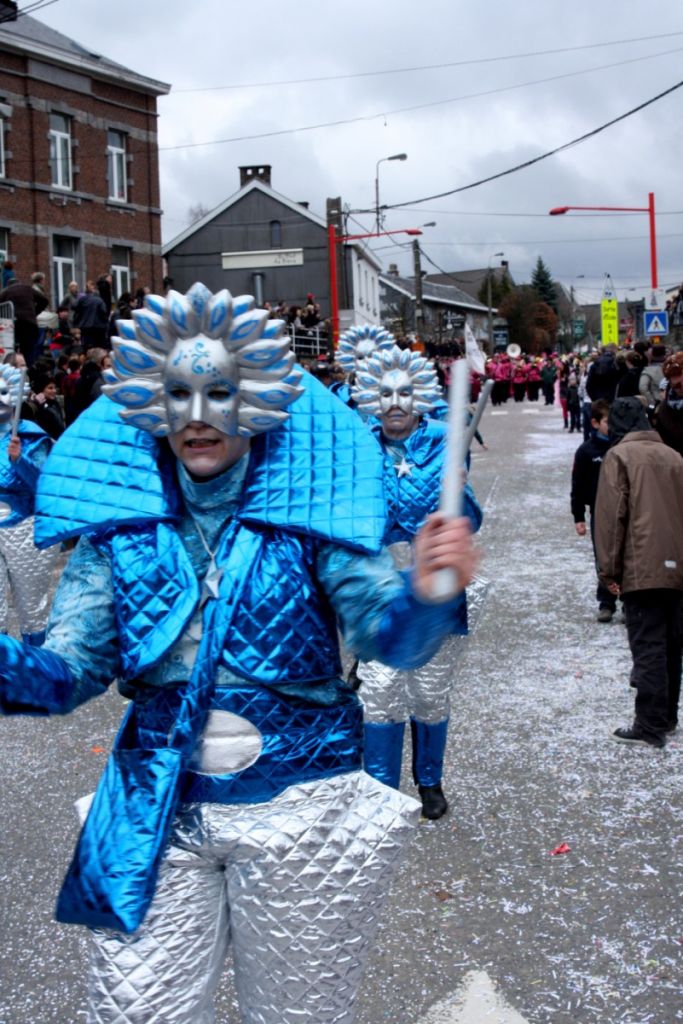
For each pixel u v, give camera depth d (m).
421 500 4.48
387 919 3.59
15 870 4.01
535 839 4.16
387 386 4.54
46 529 2.07
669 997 3.10
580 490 8.01
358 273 44.44
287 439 2.10
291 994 2.02
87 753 5.32
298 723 2.02
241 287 43.44
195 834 1.96
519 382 40.00
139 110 30.34
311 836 1.97
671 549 5.00
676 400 6.72
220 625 1.96
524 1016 3.03
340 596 2.03
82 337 16.77
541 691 6.11
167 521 2.06
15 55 26.83
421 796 4.44
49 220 27.83
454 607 1.88
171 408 1.99
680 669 5.32
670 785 4.65
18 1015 3.11
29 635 6.26
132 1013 1.92
